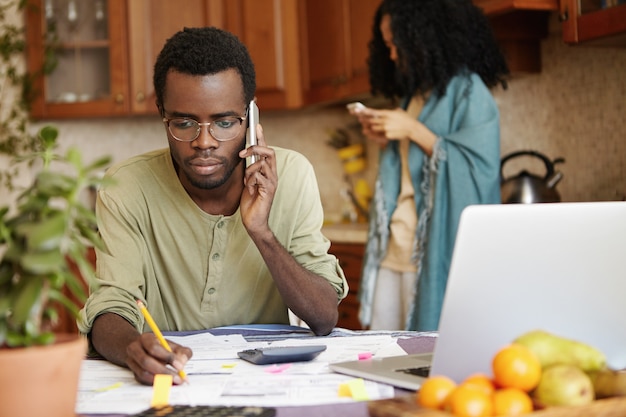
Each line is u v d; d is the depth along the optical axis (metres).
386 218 2.86
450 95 2.76
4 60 4.46
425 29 2.75
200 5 4.43
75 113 4.46
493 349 1.00
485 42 2.82
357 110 2.79
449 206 2.70
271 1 4.33
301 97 4.33
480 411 0.84
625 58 2.77
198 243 1.68
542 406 0.88
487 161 2.67
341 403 1.01
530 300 1.00
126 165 1.71
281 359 1.24
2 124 4.47
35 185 0.86
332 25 4.00
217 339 1.48
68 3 4.44
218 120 1.50
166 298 1.72
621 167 2.82
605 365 0.98
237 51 1.53
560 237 0.99
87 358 1.40
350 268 3.66
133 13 4.41
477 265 0.96
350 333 1.60
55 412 0.81
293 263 1.58
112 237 1.64
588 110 2.96
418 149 2.78
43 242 0.78
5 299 0.81
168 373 1.12
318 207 1.78
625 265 1.04
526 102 3.27
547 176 2.90
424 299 2.71
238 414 0.93
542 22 3.12
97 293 1.52
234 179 1.65
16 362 0.78
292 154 1.80
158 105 1.58
